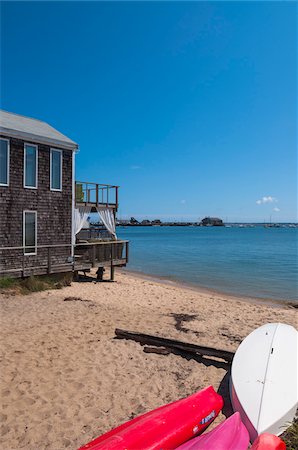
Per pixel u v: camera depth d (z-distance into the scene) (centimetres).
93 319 930
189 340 793
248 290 1841
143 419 431
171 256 3769
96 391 543
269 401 468
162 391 549
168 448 393
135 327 879
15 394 526
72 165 1588
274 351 579
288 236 10619
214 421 474
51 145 1488
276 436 410
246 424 448
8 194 1338
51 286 1424
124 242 1859
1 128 1299
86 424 458
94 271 2173
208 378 598
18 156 1371
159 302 1325
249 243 6662
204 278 2225
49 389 543
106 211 1903
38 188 1443
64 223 1552
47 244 1479
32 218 1424
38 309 1016
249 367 544
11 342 730
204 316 1078
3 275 1302
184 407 458
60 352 687
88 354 681
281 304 1512
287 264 3006
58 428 448
